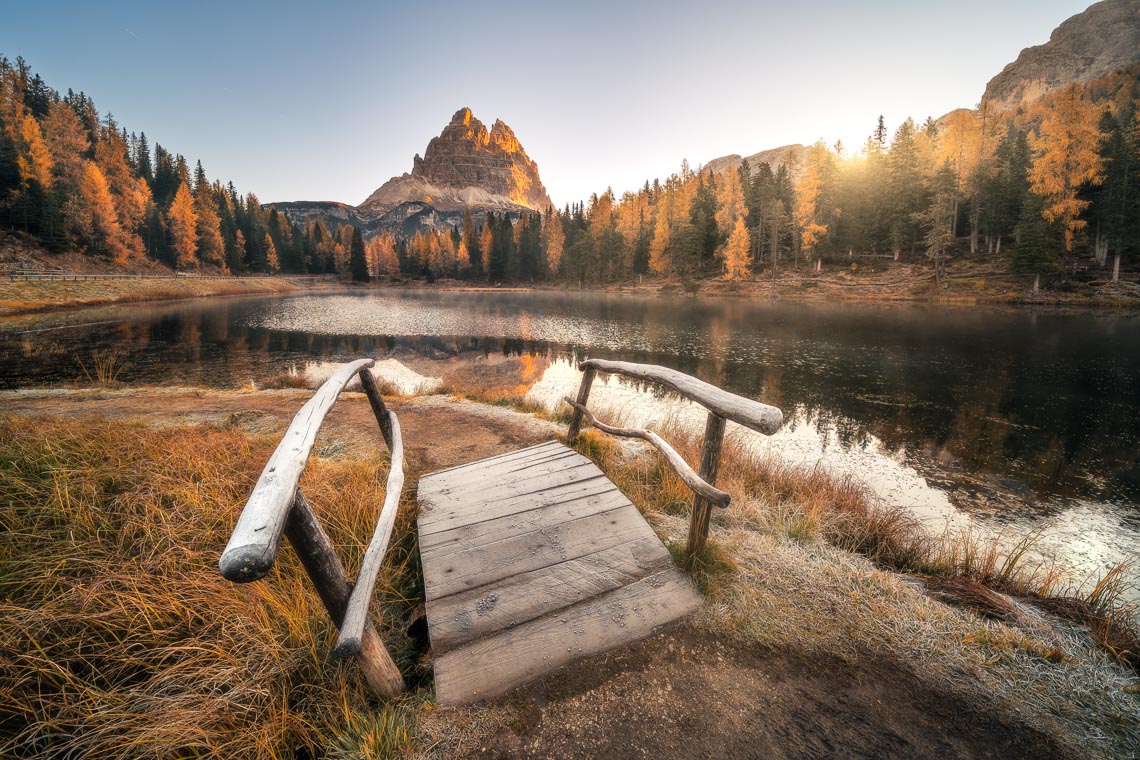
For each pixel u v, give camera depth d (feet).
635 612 7.70
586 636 7.20
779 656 6.86
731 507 12.60
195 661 6.29
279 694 6.08
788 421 35.09
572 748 5.53
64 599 6.87
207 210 267.18
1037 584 13.05
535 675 6.55
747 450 24.30
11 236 179.42
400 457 10.34
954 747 5.46
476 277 336.90
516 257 314.35
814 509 13.51
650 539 9.62
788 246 199.31
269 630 6.81
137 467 11.93
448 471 13.82
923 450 29.07
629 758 5.41
